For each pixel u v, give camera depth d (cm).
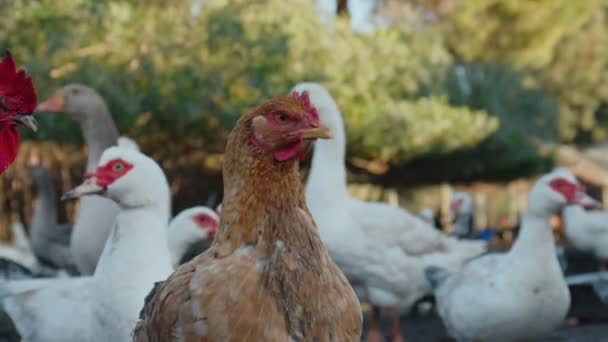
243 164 332
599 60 2602
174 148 1259
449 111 1402
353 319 332
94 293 488
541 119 1697
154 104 1150
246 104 1180
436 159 1459
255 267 321
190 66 1169
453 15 2291
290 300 320
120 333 472
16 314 527
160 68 1173
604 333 953
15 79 375
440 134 1382
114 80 1132
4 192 1371
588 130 2752
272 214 328
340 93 1304
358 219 749
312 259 326
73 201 1352
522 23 2283
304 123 327
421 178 1530
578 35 2594
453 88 1532
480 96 1545
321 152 754
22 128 1116
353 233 744
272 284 320
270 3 1312
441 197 1947
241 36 1218
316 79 1258
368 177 1520
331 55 1328
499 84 1612
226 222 333
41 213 973
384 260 757
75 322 500
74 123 1125
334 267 335
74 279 539
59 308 510
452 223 1275
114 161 492
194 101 1156
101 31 1183
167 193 502
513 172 1581
